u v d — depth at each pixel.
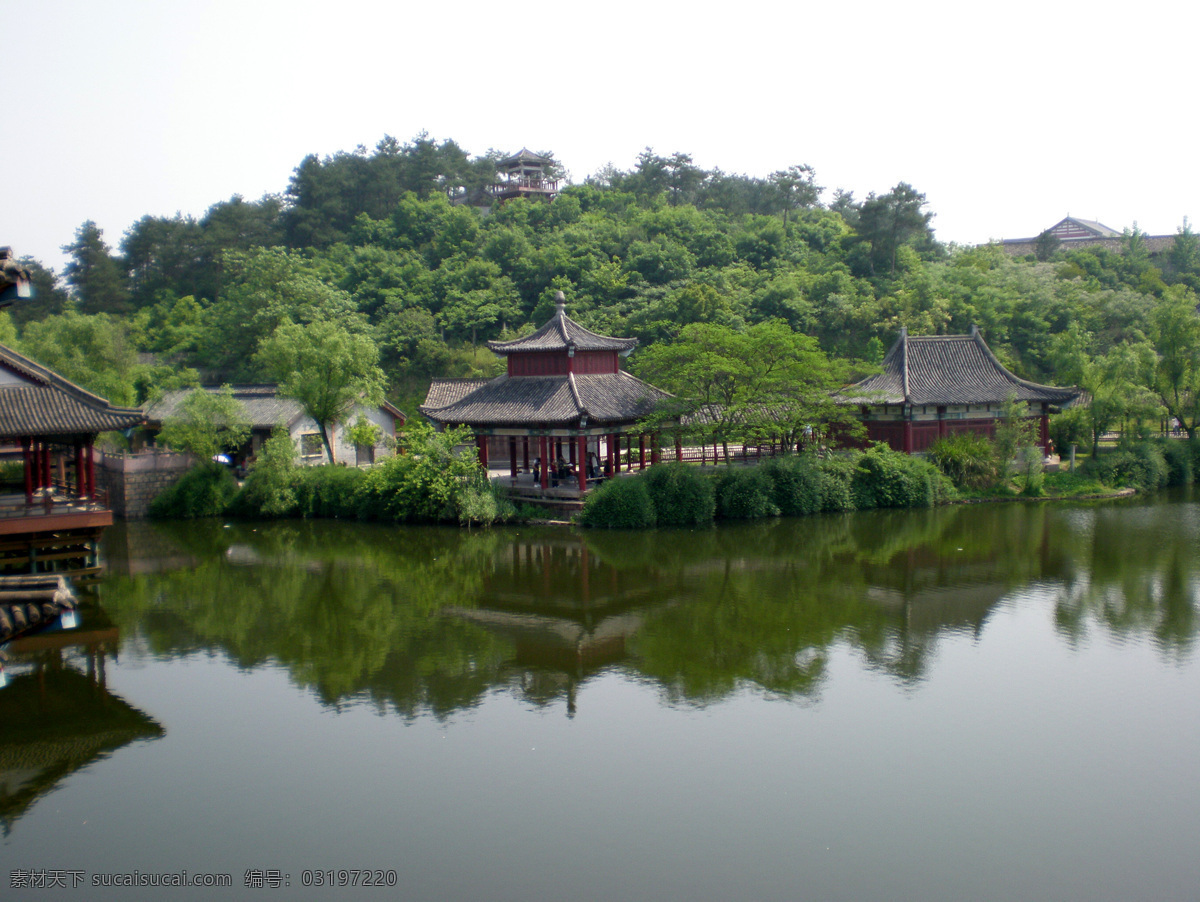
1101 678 24.08
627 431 48.22
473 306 91.94
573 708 22.73
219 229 112.00
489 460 61.69
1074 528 43.75
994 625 28.81
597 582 35.41
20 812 18.23
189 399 53.53
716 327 46.91
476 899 14.98
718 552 39.91
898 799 18.00
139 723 22.53
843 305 86.69
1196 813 17.38
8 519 31.92
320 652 27.73
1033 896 14.88
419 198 127.50
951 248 118.00
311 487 51.19
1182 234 114.88
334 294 88.12
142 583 37.00
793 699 23.03
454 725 21.88
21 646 28.97
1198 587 32.88
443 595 34.19
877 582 34.50
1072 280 96.94
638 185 130.75
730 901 14.79
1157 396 59.38
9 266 11.80
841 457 50.91
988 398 55.62
